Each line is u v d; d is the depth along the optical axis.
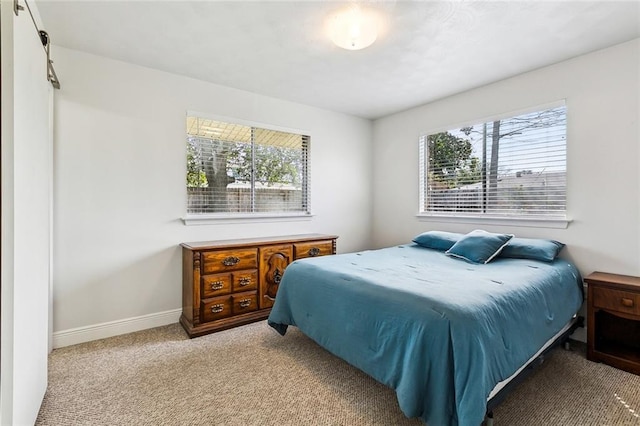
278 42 2.26
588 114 2.40
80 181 2.39
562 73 2.53
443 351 1.29
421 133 3.69
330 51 2.39
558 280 2.06
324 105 3.69
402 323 1.48
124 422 1.52
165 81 2.76
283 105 3.50
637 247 2.19
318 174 3.82
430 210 3.66
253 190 3.35
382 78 2.89
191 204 2.96
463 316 1.32
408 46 2.30
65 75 2.33
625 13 1.88
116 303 2.55
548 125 2.65
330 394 1.75
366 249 4.27
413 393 1.33
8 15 1.17
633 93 2.20
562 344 2.30
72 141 2.36
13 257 1.18
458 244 2.63
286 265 3.08
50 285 2.24
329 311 1.94
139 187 2.65
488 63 2.57
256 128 3.36
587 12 1.88
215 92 3.03
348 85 3.06
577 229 2.46
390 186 4.08
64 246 2.34
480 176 3.15
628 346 2.20
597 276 2.21
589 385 1.84
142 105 2.66
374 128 4.29
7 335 1.16
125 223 2.59
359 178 4.20
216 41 2.25
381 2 1.79
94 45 2.31
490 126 3.06
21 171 1.29
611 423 1.51
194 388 1.80
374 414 1.58
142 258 2.67
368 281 1.83
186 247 2.64
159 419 1.54
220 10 1.88
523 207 2.82
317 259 2.53
